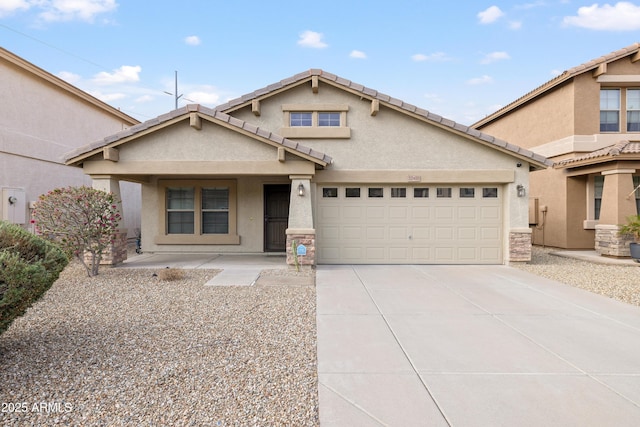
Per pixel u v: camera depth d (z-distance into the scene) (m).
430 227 11.72
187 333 5.28
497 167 11.56
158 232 13.53
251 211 13.59
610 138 14.07
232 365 4.27
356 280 9.14
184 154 10.39
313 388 3.78
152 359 4.39
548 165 11.41
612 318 6.18
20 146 12.93
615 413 3.34
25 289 4.14
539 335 5.35
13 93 12.65
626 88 14.25
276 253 13.66
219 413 3.31
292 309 6.54
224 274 9.64
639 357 4.58
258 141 10.39
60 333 5.21
